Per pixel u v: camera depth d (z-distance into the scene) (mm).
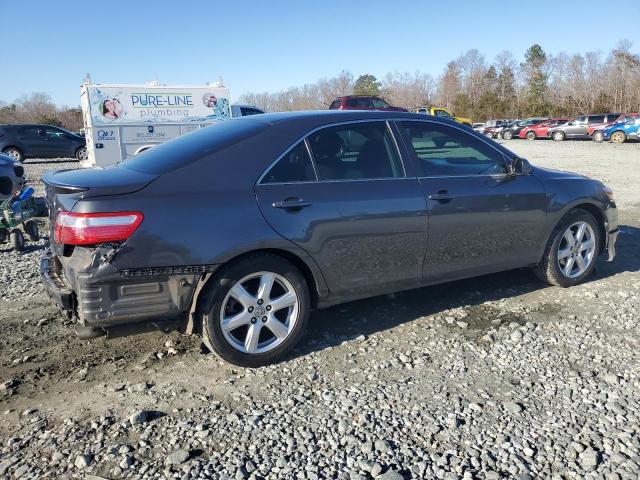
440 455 2791
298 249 3719
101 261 3227
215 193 3520
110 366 3812
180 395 3412
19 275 6141
